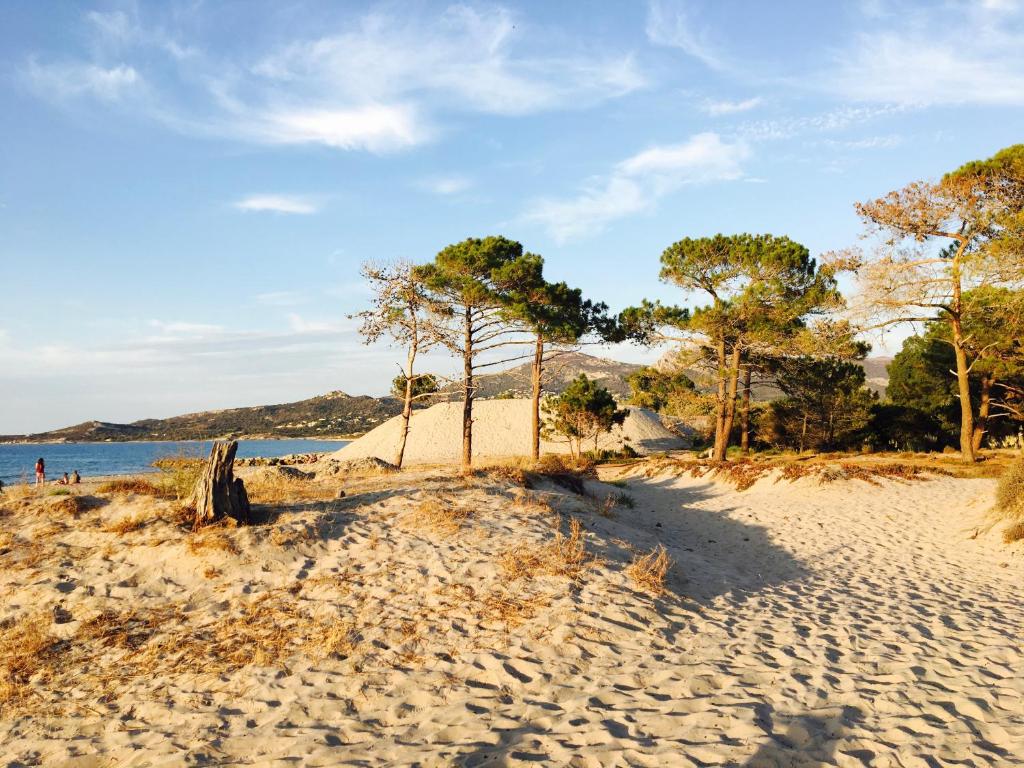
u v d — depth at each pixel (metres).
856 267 26.00
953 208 23.45
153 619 7.57
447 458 52.62
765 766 4.20
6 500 11.29
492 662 6.36
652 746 4.53
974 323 27.08
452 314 27.05
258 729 5.22
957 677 5.91
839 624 7.78
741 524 16.59
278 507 11.16
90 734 5.35
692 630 7.45
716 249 29.45
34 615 7.64
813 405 38.72
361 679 6.08
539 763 4.34
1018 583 10.28
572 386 39.53
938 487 19.69
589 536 11.05
